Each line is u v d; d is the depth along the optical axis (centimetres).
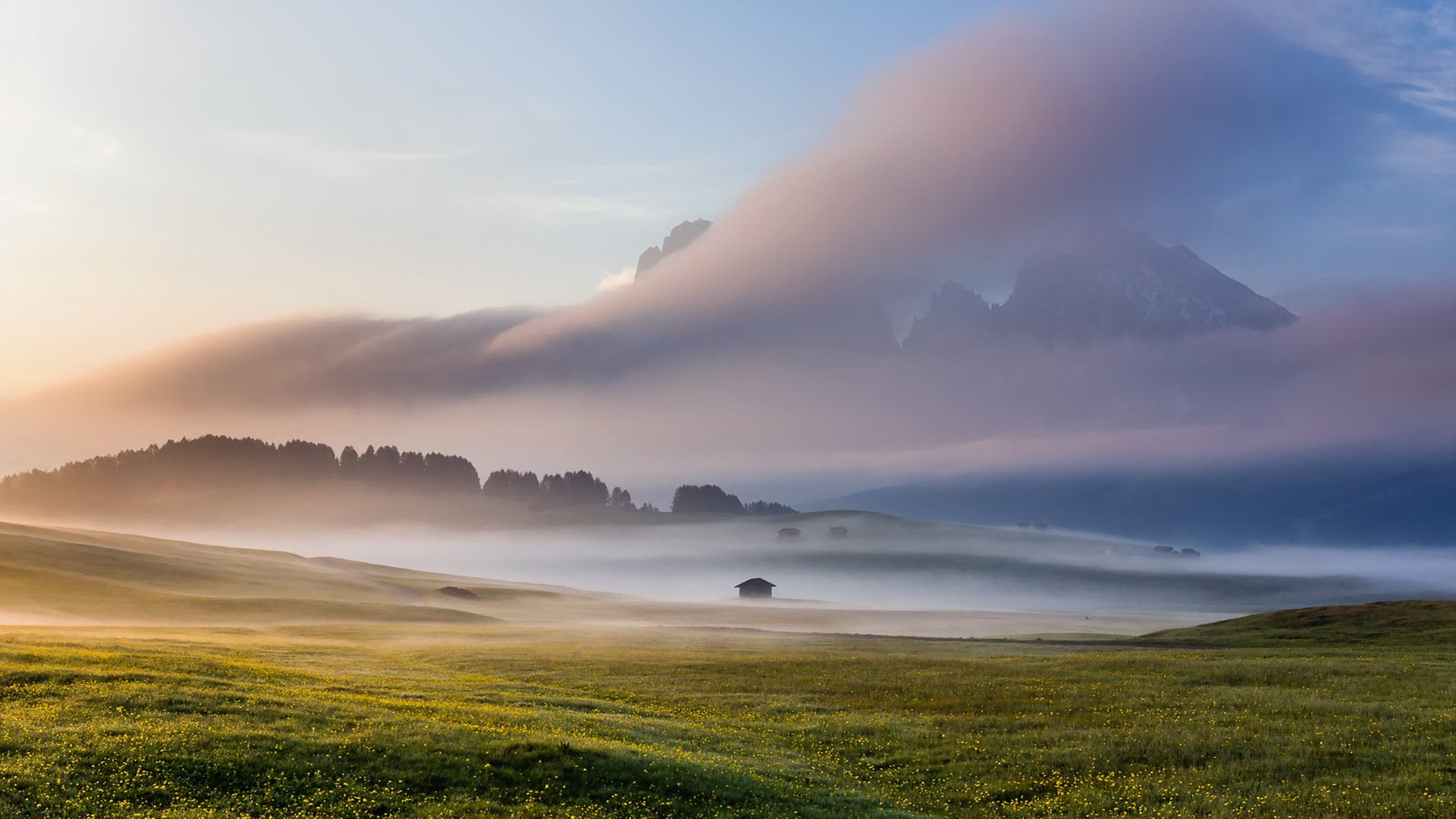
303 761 3394
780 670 6838
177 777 3184
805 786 3797
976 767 4109
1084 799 3625
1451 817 3206
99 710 3759
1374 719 4512
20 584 13475
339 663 6769
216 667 5047
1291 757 3953
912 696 5656
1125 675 6159
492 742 3738
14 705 3769
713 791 3534
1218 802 3481
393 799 3209
